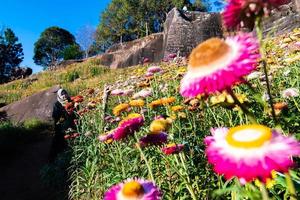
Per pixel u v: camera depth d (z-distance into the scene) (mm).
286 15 14406
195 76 966
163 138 2100
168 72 8203
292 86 4090
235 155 854
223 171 848
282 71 4934
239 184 1360
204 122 4004
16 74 42469
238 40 967
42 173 7836
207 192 2652
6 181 8797
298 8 14273
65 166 7207
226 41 991
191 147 3545
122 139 2129
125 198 1410
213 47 967
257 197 1229
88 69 27234
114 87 10477
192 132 3834
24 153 11172
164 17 56250
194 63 981
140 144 2105
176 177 3102
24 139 12508
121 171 4133
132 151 4027
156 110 4605
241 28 959
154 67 6363
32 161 10219
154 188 1447
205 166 3168
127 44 33594
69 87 21953
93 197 5113
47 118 14742
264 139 846
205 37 22344
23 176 8961
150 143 2088
